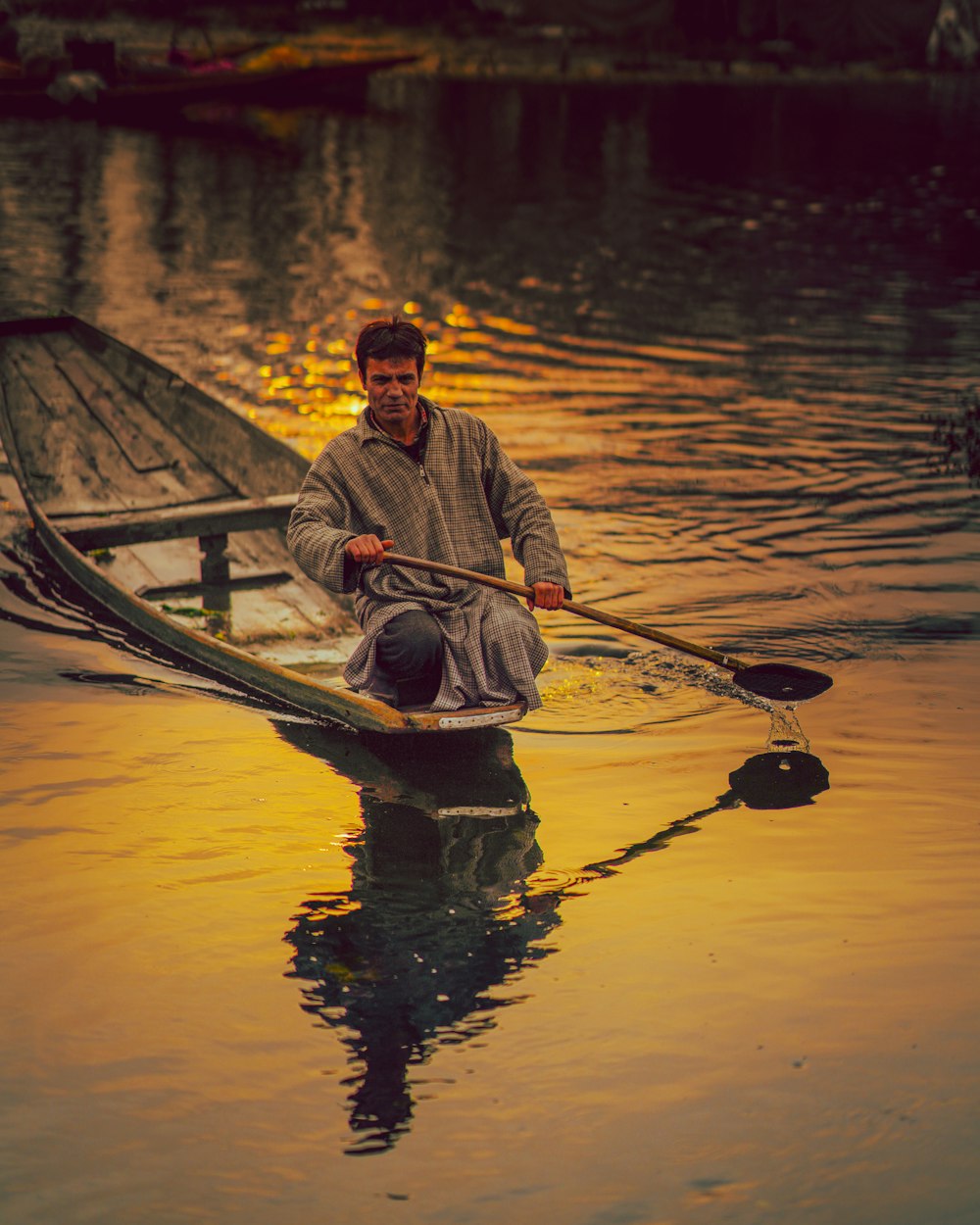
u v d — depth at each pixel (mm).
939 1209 3078
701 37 45688
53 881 4574
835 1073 3543
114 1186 3162
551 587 5676
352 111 32906
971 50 45188
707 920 4320
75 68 29859
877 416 11523
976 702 6160
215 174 23953
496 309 15523
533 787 5355
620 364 13203
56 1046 3666
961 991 3908
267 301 15430
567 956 4113
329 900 4461
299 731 5887
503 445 10445
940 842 4855
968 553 8227
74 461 9141
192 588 7590
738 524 8734
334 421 10898
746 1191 3141
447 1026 3764
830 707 6133
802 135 32125
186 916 4352
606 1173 3195
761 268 18297
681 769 5512
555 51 44250
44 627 6984
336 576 5477
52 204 20594
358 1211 3086
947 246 20109
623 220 21609
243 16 44219
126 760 5566
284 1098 3465
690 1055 3619
